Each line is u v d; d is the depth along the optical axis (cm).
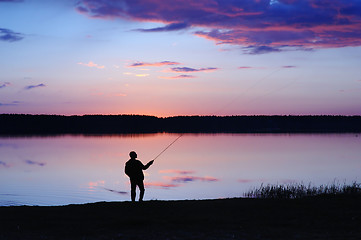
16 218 1092
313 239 873
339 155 7981
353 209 1195
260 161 6938
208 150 10075
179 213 1141
